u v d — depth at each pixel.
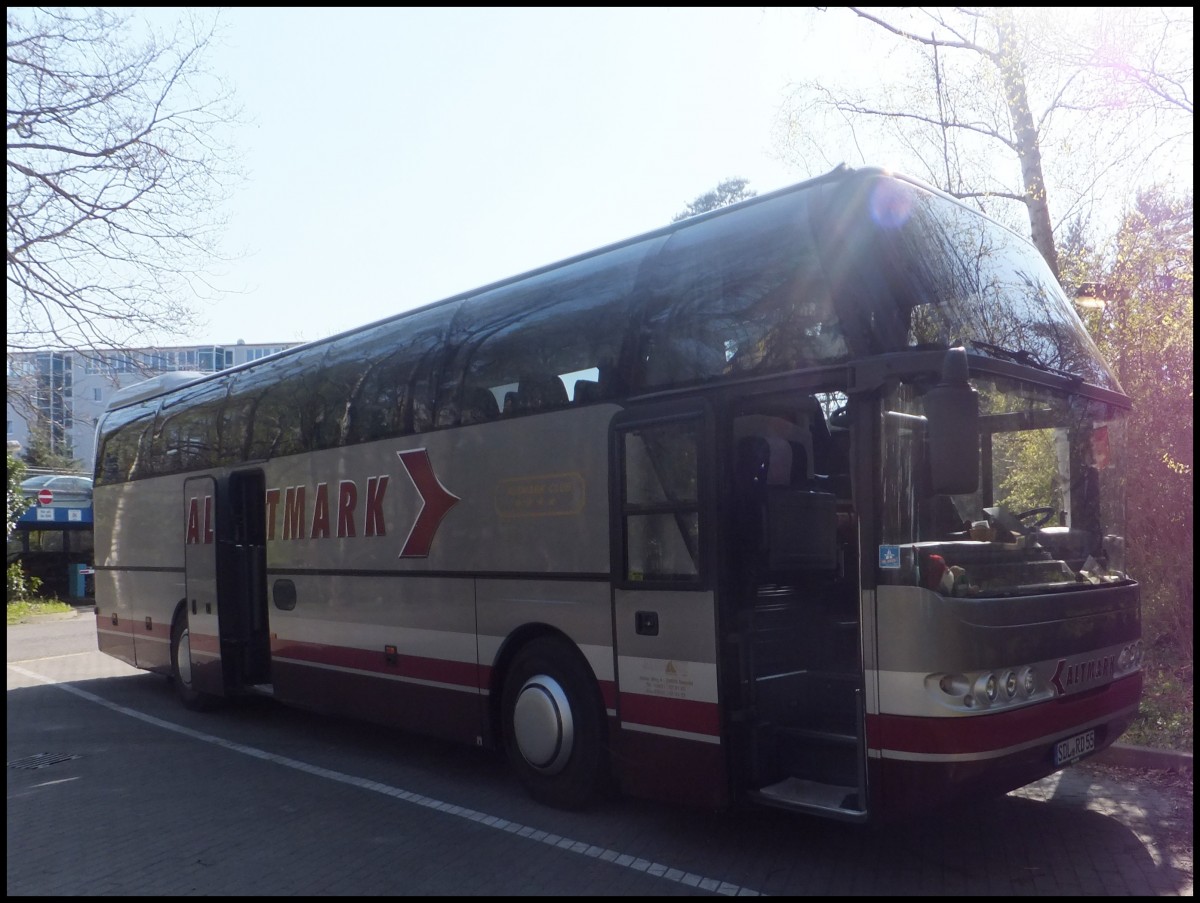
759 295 5.65
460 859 5.69
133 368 13.61
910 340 5.08
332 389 8.99
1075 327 6.43
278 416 9.74
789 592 5.95
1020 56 9.82
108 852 6.06
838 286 5.26
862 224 5.33
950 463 4.64
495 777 7.62
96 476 13.98
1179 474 8.22
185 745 9.27
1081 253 9.67
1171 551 8.36
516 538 6.88
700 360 5.84
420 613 7.72
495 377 7.21
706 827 6.13
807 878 5.23
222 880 5.48
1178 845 5.54
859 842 5.77
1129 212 9.28
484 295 7.80
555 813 6.54
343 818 6.60
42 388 13.86
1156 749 6.90
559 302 6.91
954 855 5.50
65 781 7.95
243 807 6.97
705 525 5.60
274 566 9.62
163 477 11.91
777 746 5.66
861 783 5.04
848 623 6.07
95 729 10.20
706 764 5.55
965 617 4.81
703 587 5.58
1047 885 5.04
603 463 6.29
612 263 6.74
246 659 10.39
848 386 5.07
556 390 6.69
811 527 5.93
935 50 10.77
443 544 7.50
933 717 4.76
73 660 16.58
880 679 4.92
